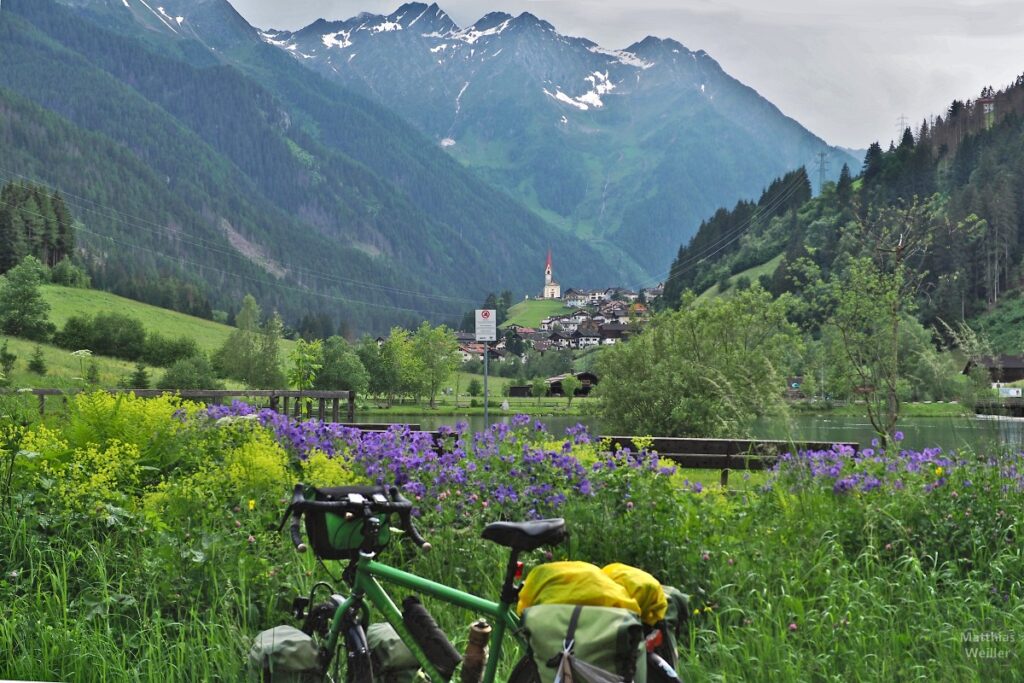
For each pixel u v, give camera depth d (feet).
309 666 11.87
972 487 22.68
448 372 397.19
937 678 16.75
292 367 91.30
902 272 65.00
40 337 337.11
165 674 15.43
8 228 542.57
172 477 24.50
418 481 23.04
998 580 20.30
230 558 17.92
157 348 350.64
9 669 15.55
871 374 49.19
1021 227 522.06
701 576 19.17
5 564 18.16
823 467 24.84
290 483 23.32
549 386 464.65
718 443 40.32
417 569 19.89
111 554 18.65
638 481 22.06
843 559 20.45
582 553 20.10
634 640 9.92
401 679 11.89
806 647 17.42
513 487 22.48
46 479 20.74
